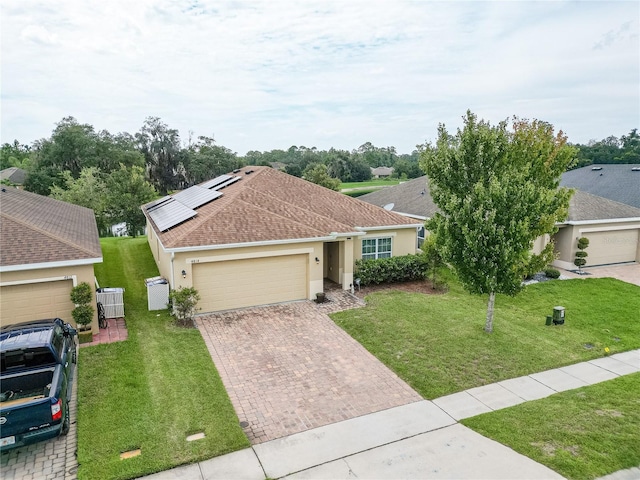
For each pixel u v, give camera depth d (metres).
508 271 12.13
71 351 10.22
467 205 12.30
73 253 12.07
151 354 11.48
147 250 24.73
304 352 11.99
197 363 11.07
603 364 11.61
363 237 19.64
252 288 15.64
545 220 12.45
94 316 12.52
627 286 19.69
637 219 23.98
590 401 9.58
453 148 13.45
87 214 21.72
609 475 7.14
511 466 7.36
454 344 12.62
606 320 15.08
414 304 16.23
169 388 9.73
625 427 8.52
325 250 20.03
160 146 69.31
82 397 9.26
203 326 13.77
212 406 9.06
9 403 7.73
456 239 12.94
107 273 20.09
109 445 7.68
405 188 31.69
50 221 15.73
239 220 16.36
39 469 7.10
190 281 14.49
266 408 9.20
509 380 10.62
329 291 17.95
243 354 11.80
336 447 7.89
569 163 16.75
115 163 56.69
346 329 13.68
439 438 8.19
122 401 9.14
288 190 22.94
